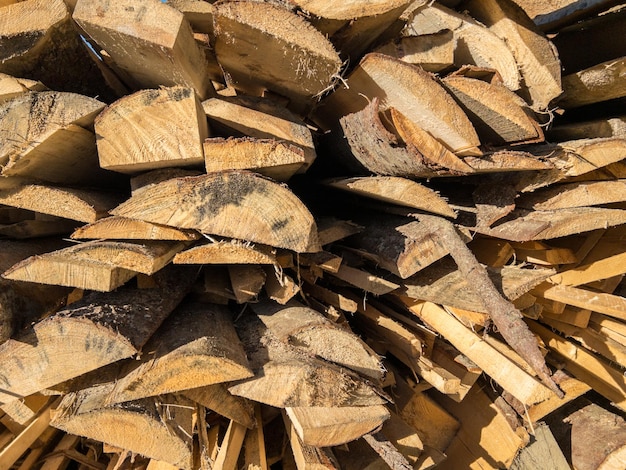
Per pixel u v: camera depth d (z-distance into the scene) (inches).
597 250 23.0
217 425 20.0
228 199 16.1
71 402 17.5
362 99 20.5
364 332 24.2
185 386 16.4
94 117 16.9
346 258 22.3
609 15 24.0
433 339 22.8
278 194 16.1
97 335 15.6
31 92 17.0
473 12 23.3
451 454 25.1
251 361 17.7
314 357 17.2
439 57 20.3
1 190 17.9
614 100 24.6
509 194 21.2
